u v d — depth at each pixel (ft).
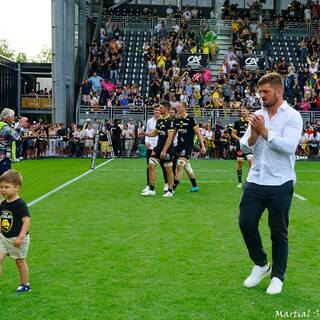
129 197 38.83
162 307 16.10
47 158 83.25
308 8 119.55
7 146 31.24
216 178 53.06
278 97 17.43
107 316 15.37
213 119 91.56
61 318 15.21
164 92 95.71
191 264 20.79
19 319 15.14
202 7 124.98
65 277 19.04
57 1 90.58
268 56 108.78
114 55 103.86
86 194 40.27
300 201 37.68
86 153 86.48
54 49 92.43
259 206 17.54
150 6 123.75
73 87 98.22
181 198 38.60
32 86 123.75
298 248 23.52
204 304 16.35
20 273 17.46
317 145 85.51
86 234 26.16
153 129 43.91
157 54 103.91
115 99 94.48
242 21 111.86
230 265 20.66
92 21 116.88
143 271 19.81
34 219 30.01
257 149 17.58
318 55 107.45
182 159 41.50
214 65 107.04
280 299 16.83
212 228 27.73
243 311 15.78
